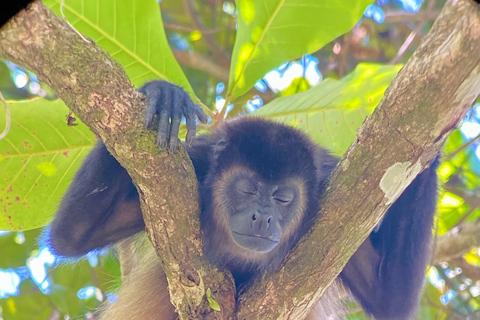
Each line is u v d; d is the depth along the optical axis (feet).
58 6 13.82
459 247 20.48
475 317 21.75
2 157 15.37
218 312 12.46
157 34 14.42
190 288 12.30
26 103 15.01
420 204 14.11
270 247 14.06
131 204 14.48
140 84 14.79
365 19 27.45
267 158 14.79
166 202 11.39
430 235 14.47
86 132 15.55
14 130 15.16
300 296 12.14
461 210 23.12
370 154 11.14
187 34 27.99
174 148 11.01
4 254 21.57
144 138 10.78
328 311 17.51
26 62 10.24
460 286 23.35
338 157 16.51
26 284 21.33
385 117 10.68
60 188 15.90
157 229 11.75
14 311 21.03
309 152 15.11
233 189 14.82
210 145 15.67
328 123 15.90
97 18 14.07
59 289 20.42
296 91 25.14
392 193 11.39
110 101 10.46
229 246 14.94
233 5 28.84
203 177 15.44
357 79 14.89
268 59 14.48
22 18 9.76
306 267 11.91
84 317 20.12
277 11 13.97
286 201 14.82
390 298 15.42
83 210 13.74
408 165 11.00
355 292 16.37
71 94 10.39
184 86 14.87
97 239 14.92
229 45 28.14
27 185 15.74
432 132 10.45
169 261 12.05
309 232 11.96
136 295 17.24
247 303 12.51
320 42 14.28
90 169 13.60
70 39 10.21
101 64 10.37
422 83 9.93
